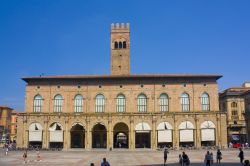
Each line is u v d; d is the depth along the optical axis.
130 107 113.19
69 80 114.94
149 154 89.25
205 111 111.50
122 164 61.94
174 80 114.50
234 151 97.31
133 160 70.75
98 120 111.19
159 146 111.06
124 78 114.06
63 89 114.81
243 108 157.62
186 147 109.38
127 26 137.25
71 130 114.12
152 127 110.50
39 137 111.50
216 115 111.50
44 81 115.31
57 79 114.62
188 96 113.81
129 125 110.50
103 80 114.62
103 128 120.69
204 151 97.94
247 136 138.88
